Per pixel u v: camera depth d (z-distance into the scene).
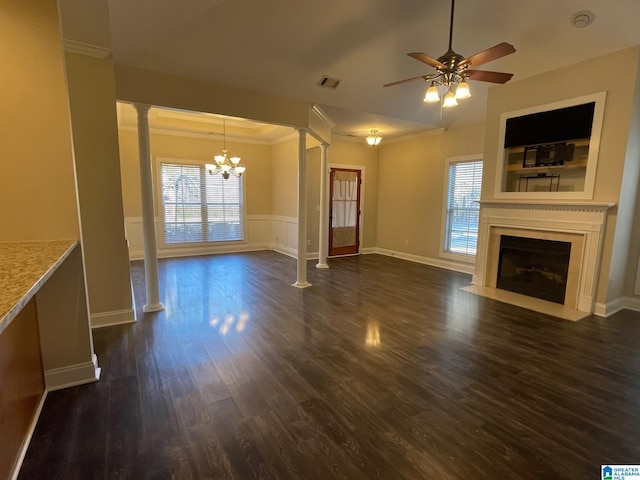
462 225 6.25
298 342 3.09
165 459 1.70
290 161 7.38
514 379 2.48
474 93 4.74
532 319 3.69
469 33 3.26
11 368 1.65
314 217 7.29
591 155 3.76
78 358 2.37
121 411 2.07
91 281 3.33
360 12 2.96
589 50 3.52
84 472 1.61
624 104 3.49
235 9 2.85
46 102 2.08
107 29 2.77
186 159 7.20
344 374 2.54
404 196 7.39
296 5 2.85
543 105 4.11
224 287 4.93
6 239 2.09
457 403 2.19
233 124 7.02
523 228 4.45
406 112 5.35
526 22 3.10
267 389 2.33
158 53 3.30
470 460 1.71
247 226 8.09
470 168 6.07
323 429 1.94
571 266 4.01
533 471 1.65
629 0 2.77
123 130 6.55
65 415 2.02
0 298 1.06
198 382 2.41
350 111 5.18
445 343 3.09
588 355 2.85
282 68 3.75
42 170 2.12
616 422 2.01
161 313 3.82
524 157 4.46
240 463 1.68
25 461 1.67
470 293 4.68
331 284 5.17
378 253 8.15
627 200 3.73
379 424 1.99
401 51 3.56
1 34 1.96
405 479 1.60
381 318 3.72
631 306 4.02
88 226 3.24
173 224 7.23
